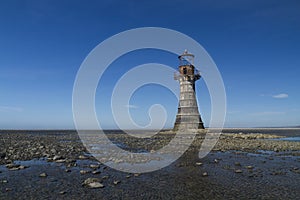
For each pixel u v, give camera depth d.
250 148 31.34
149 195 12.73
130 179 15.78
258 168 19.16
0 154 23.50
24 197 12.24
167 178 16.09
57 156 23.08
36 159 22.33
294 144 36.62
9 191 13.11
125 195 12.70
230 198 12.35
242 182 15.14
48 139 48.09
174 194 12.91
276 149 29.89
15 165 19.11
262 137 55.22
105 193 12.97
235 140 43.28
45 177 16.03
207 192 13.25
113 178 15.95
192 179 15.84
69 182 14.91
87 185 14.27
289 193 13.09
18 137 53.69
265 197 12.51
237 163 20.86
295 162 21.73
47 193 12.86
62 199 12.02
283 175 16.88
